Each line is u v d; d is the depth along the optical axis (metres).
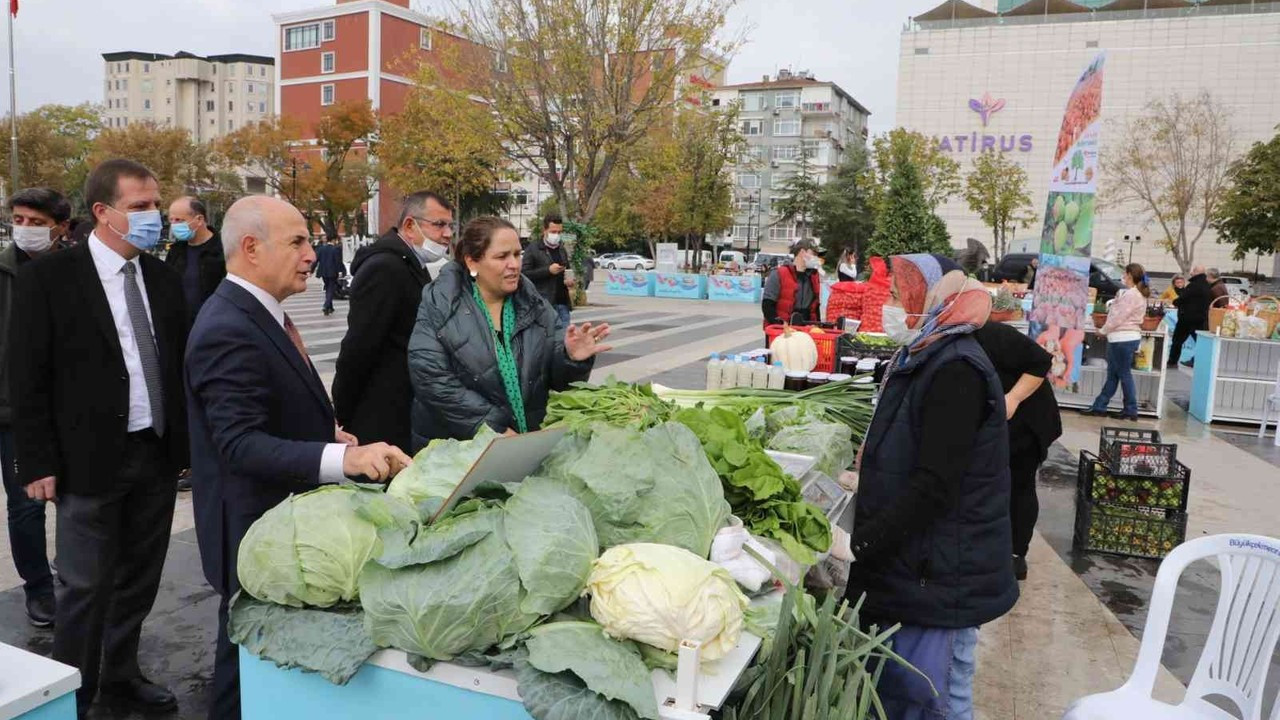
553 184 20.30
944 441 2.39
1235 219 39.12
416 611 1.57
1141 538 5.47
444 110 21.06
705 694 1.54
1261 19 65.94
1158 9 68.81
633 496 1.88
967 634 2.59
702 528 1.92
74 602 3.00
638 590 1.58
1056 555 5.52
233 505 2.45
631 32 18.25
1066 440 8.84
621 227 50.31
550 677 1.50
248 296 2.46
